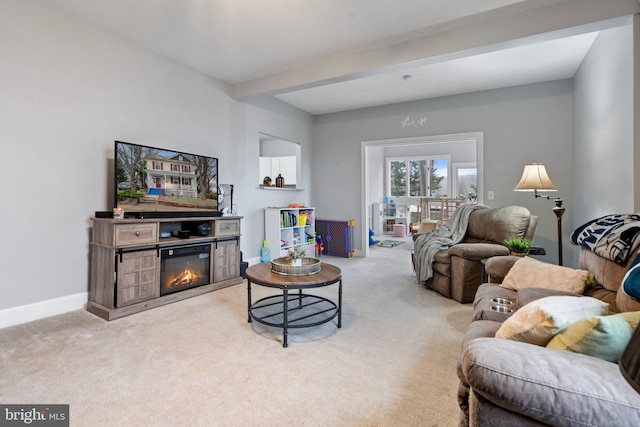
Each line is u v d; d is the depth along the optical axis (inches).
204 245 139.1
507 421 34.5
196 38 127.8
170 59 146.2
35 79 105.1
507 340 40.1
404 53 129.3
